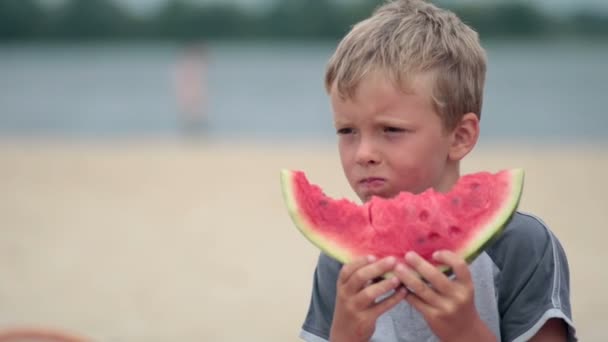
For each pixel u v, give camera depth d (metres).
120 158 20.31
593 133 29.22
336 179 15.30
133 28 136.38
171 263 9.46
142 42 140.50
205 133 30.16
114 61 140.12
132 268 9.20
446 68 2.68
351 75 2.63
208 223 11.98
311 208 2.72
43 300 7.80
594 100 50.19
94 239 10.83
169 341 6.52
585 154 20.50
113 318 7.20
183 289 8.30
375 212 2.63
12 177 16.78
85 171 17.81
